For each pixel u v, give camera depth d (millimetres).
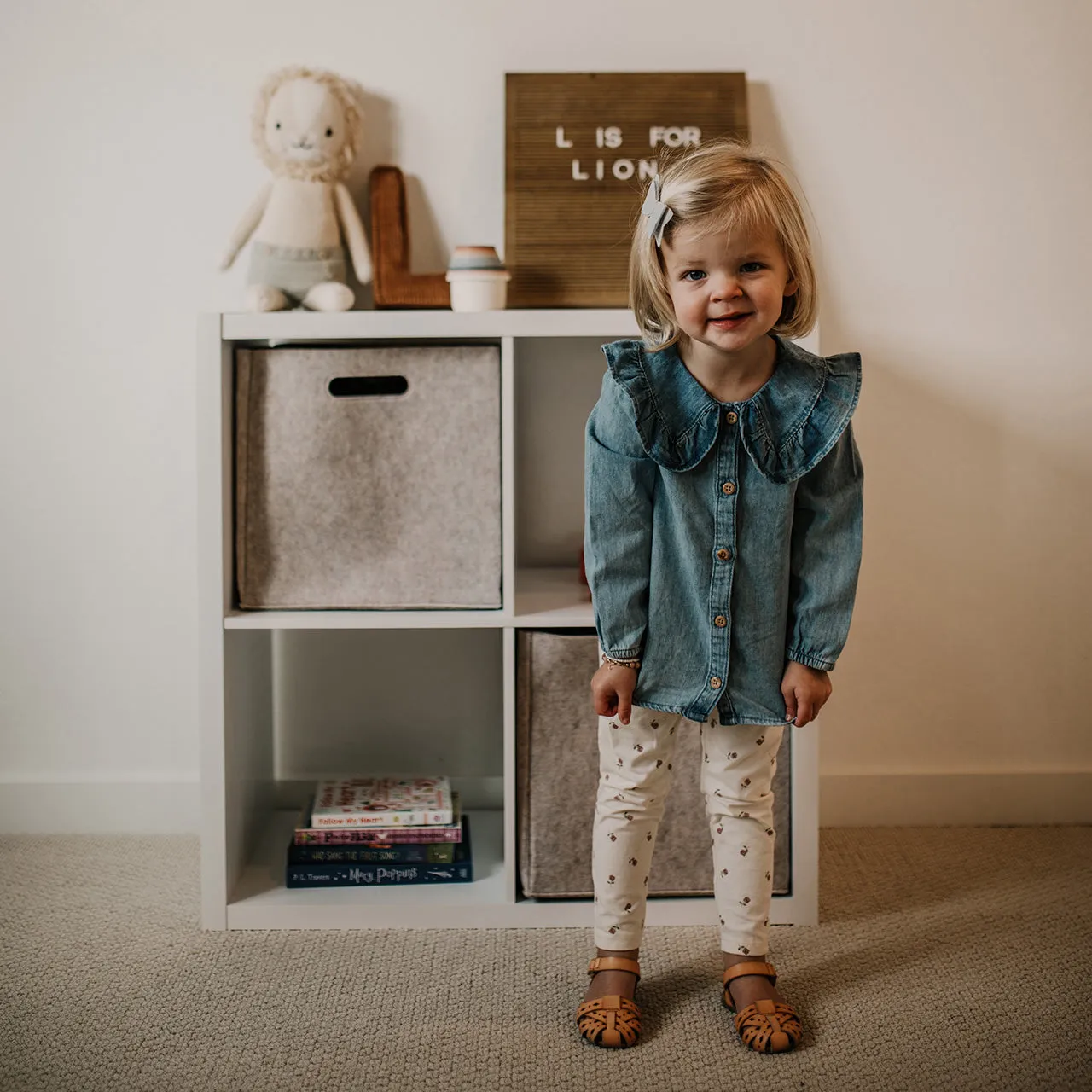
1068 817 1760
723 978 1305
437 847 1506
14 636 1728
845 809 1762
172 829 1749
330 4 1648
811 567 1191
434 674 1761
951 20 1655
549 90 1621
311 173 1604
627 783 1241
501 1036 1188
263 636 1675
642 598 1200
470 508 1419
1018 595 1746
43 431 1697
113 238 1671
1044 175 1678
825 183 1673
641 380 1155
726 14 1651
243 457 1418
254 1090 1085
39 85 1649
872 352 1698
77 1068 1117
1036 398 1711
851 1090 1090
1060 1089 1090
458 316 1378
